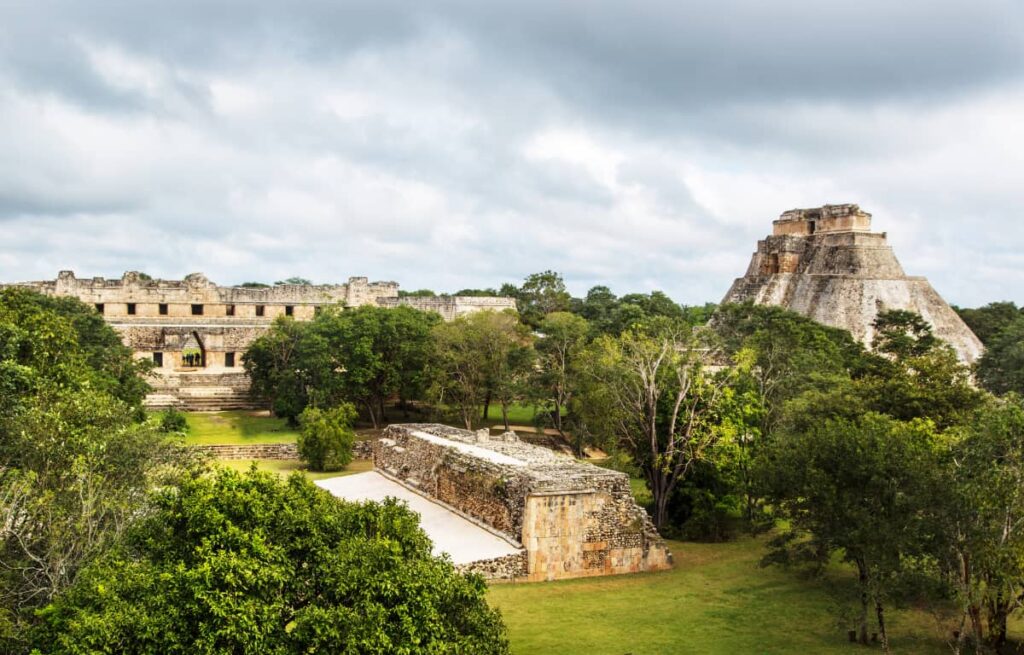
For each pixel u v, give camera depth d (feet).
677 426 123.54
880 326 223.51
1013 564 64.44
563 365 185.78
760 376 150.30
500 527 97.04
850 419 113.09
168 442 80.28
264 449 173.58
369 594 50.75
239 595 48.85
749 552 108.88
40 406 75.87
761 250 280.51
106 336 182.19
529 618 79.56
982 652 69.51
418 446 127.44
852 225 259.39
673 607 84.17
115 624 47.34
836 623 77.71
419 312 220.64
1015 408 73.67
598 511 94.68
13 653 53.88
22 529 62.59
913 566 69.41
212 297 255.29
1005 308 295.48
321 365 189.37
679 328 147.95
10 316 101.71
